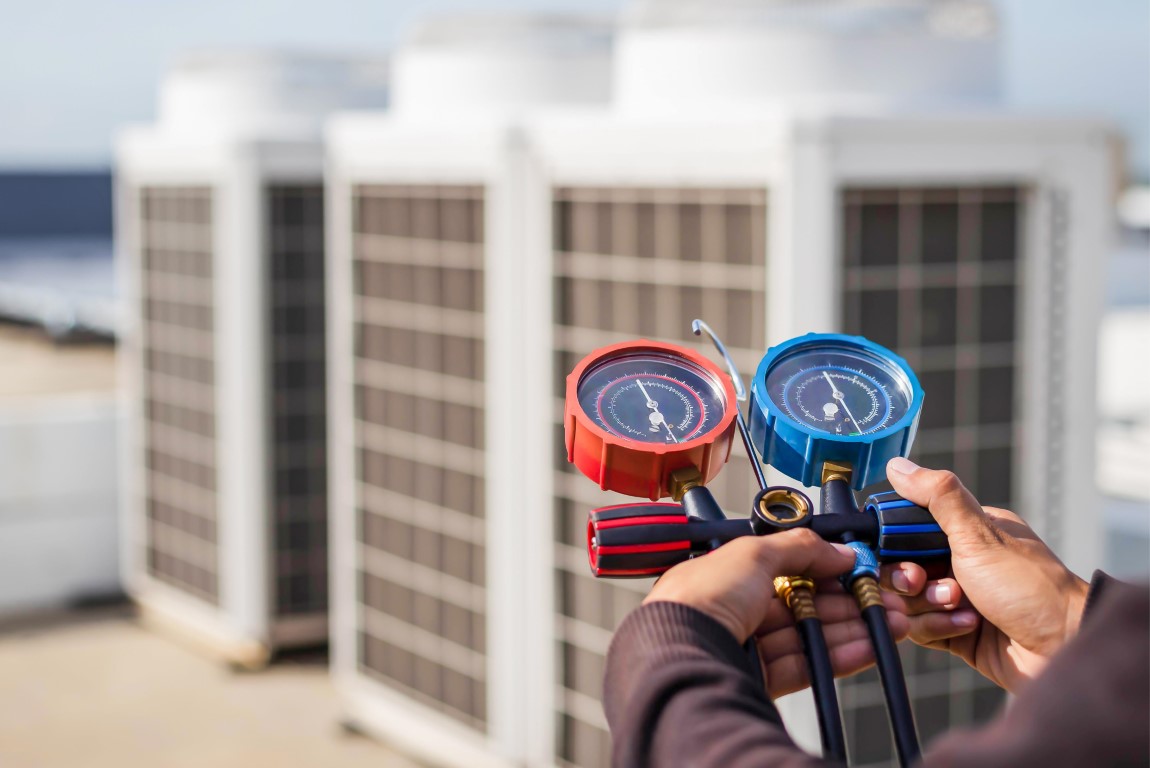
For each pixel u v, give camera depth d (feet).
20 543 22.91
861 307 11.39
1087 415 12.44
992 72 12.46
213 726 18.40
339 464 17.16
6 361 31.94
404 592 16.46
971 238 11.82
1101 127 12.07
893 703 2.76
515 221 13.83
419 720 16.47
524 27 15.34
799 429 3.12
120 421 23.32
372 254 16.25
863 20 11.89
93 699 19.44
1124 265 39.99
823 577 2.84
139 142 21.52
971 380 12.00
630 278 12.61
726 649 2.38
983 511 3.15
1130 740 1.63
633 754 2.18
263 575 20.51
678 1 12.46
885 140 11.13
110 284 48.29
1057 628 3.01
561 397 13.66
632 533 2.88
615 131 12.50
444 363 15.28
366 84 20.89
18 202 82.17
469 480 15.15
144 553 22.77
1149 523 17.65
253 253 19.66
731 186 11.44
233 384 20.03
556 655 14.25
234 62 20.75
